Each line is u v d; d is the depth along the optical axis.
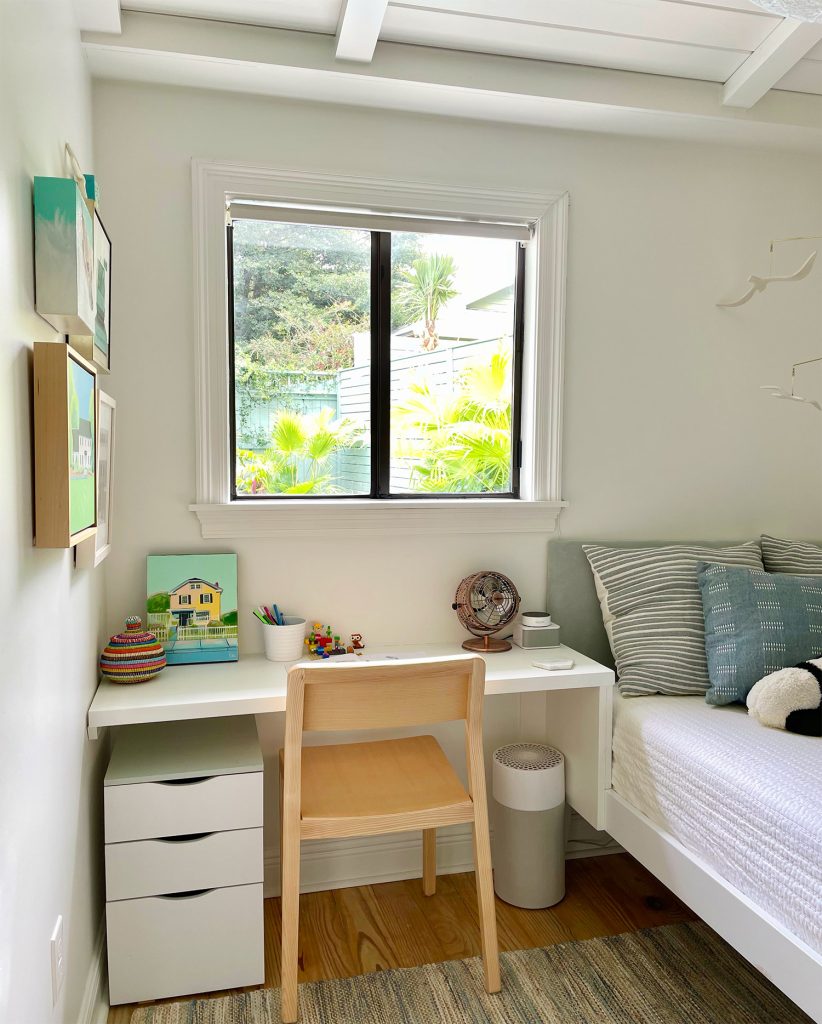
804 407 2.84
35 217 1.30
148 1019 1.84
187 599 2.26
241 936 1.92
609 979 1.97
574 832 2.63
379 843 2.46
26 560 1.22
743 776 1.71
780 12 1.68
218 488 2.31
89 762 1.86
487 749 2.57
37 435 1.26
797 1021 1.83
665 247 2.65
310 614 2.42
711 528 2.77
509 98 2.28
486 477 2.62
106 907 1.86
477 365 2.59
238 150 2.27
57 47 1.57
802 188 2.79
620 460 2.66
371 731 2.46
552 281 2.53
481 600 2.42
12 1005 1.09
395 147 2.39
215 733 2.15
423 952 2.09
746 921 1.63
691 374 2.71
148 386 2.26
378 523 2.44
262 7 1.99
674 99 2.38
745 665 2.15
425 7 2.01
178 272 2.26
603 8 2.04
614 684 2.30
